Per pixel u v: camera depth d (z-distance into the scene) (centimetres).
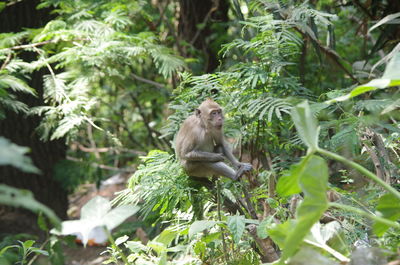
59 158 1325
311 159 369
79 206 1620
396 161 740
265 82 718
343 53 1389
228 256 608
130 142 1778
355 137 623
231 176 702
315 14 763
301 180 363
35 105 1255
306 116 382
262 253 580
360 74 1051
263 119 703
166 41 1508
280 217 594
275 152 787
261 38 735
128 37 1047
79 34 1048
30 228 1225
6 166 1261
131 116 1866
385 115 659
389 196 417
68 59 1011
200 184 714
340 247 454
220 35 1437
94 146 1667
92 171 1292
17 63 998
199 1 1449
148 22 1297
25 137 1261
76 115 984
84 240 400
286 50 741
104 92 1756
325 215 587
